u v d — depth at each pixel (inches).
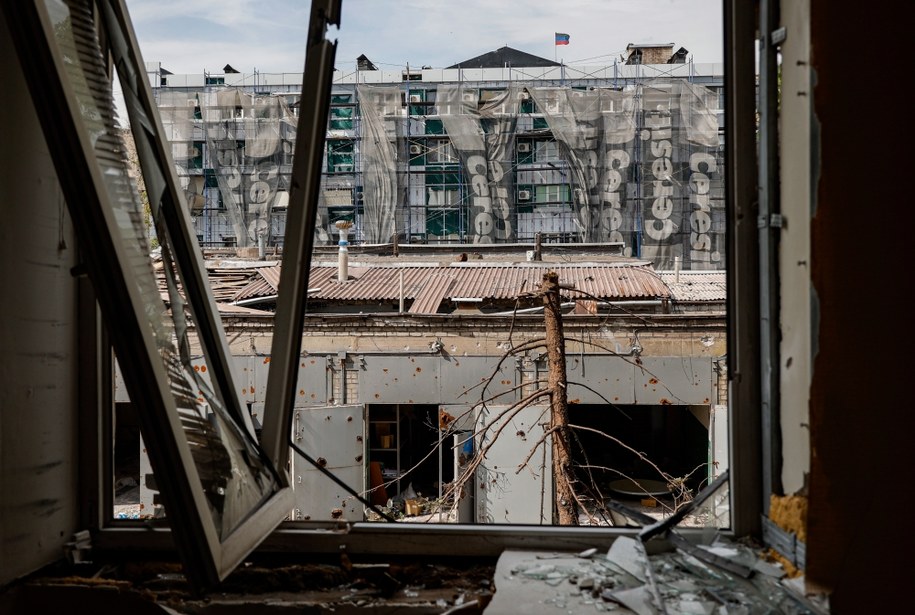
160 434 51.3
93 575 71.2
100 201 49.4
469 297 318.7
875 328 52.4
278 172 944.9
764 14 64.9
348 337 296.4
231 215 938.7
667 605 57.9
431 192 983.6
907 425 51.8
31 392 69.8
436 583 70.1
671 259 907.4
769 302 65.2
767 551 65.0
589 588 62.5
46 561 71.9
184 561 52.2
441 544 73.7
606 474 346.6
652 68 989.2
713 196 908.6
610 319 285.9
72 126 48.7
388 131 959.0
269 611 66.3
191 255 74.9
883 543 51.5
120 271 49.9
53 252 73.2
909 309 52.4
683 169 911.0
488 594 65.6
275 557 74.6
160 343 58.7
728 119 68.7
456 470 227.6
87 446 76.5
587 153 914.7
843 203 53.0
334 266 388.5
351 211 987.9
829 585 51.7
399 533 74.2
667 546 70.0
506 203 962.7
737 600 58.2
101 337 77.4
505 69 1008.9
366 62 1039.0
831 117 53.2
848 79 53.2
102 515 76.9
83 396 76.6
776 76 64.7
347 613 65.7
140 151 69.3
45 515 71.6
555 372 177.3
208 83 1024.9
